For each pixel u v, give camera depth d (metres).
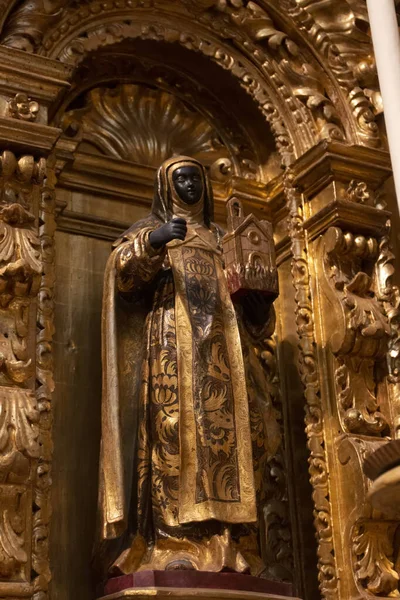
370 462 1.71
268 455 2.99
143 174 3.55
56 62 3.06
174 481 2.71
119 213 3.49
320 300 3.32
